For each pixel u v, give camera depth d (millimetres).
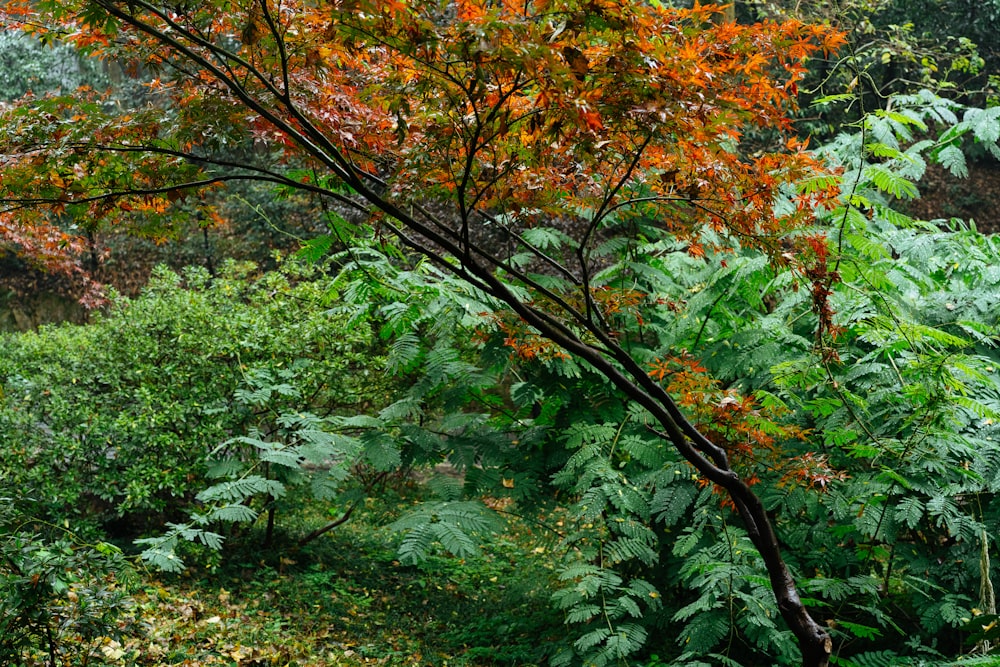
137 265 15844
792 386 4832
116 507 7137
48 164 3119
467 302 4848
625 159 3189
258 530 7965
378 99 3383
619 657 5062
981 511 4609
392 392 7547
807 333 5465
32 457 6789
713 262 5641
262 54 3188
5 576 3936
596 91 2865
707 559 4902
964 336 5258
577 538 5270
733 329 5641
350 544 8234
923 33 13531
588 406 5652
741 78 3344
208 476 6461
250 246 14219
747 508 3457
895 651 5145
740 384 5410
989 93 12414
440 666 5945
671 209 3758
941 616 4684
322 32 3039
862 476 4816
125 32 3209
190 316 7227
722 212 3365
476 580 7719
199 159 3102
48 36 3244
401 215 3006
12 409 6785
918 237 5168
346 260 7684
